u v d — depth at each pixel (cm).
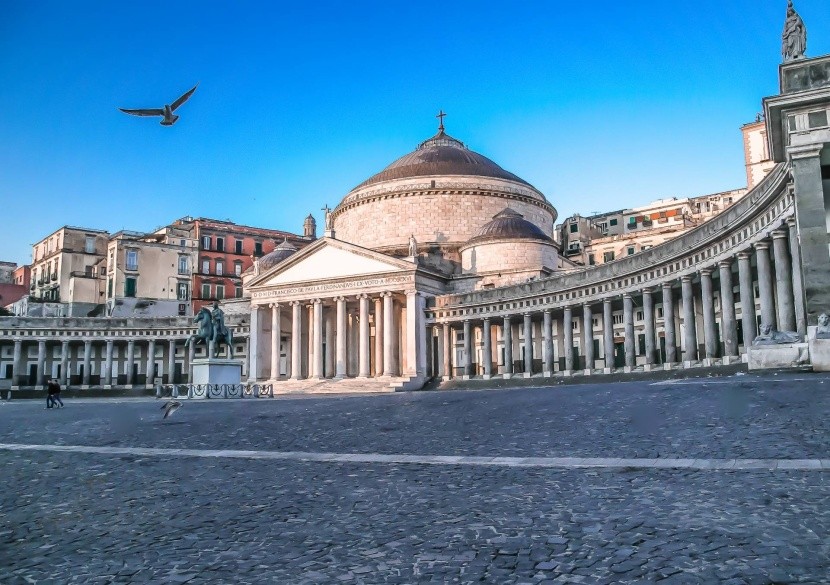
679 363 6322
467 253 9894
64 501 1362
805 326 4191
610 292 7075
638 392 2934
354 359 10494
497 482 1334
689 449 1537
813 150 3522
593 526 995
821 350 3259
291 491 1363
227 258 13425
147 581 861
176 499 1341
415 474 1466
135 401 6269
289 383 9225
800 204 3509
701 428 1797
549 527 1004
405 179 10894
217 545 1007
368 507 1193
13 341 11144
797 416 1819
